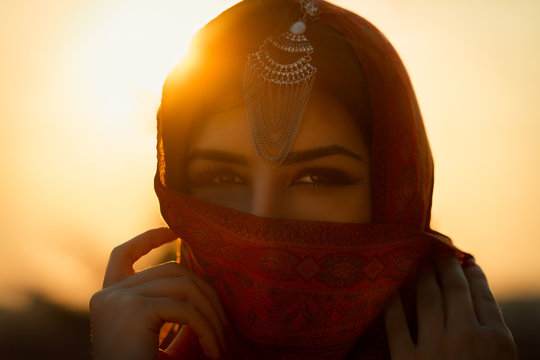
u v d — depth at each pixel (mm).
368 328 1470
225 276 1469
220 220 1440
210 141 1432
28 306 5391
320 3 1433
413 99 1493
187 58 1465
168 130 1532
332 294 1395
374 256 1381
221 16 1488
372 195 1434
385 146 1407
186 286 1451
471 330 1332
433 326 1359
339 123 1376
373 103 1391
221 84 1411
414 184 1455
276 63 1360
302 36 1367
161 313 1412
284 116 1361
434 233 1560
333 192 1407
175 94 1506
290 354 1464
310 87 1356
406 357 1349
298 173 1389
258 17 1420
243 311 1469
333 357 1447
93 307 1452
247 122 1396
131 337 1385
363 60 1381
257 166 1398
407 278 1461
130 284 1468
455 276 1442
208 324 1439
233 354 1521
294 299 1410
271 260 1395
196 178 1509
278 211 1398
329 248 1370
